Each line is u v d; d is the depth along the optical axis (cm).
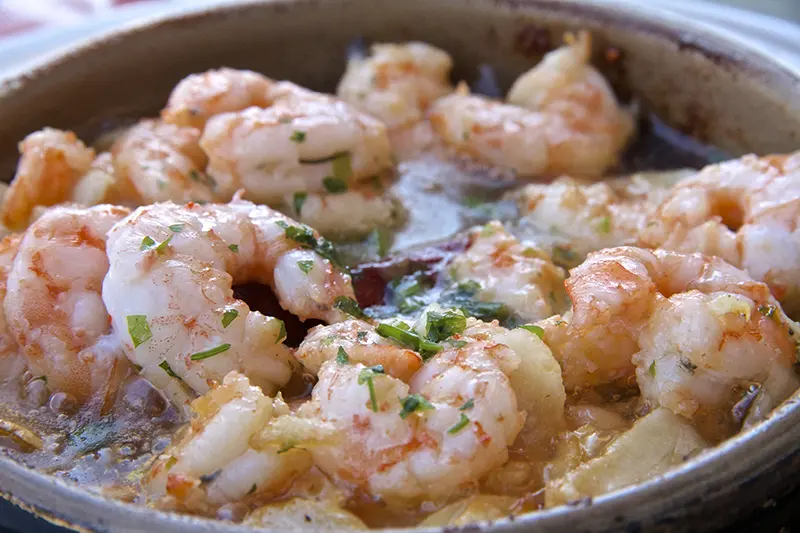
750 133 38
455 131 38
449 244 35
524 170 38
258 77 37
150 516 25
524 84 39
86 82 38
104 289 30
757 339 29
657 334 29
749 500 26
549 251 35
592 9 40
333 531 25
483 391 28
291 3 40
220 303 30
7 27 47
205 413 28
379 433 27
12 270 31
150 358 29
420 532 25
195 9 40
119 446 29
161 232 30
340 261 33
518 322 32
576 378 30
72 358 30
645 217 35
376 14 41
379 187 37
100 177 35
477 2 41
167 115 37
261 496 28
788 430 27
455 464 27
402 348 29
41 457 29
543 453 29
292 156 35
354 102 39
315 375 30
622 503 25
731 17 41
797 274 32
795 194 32
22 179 34
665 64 39
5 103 36
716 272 31
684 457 28
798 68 37
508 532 25
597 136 38
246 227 31
